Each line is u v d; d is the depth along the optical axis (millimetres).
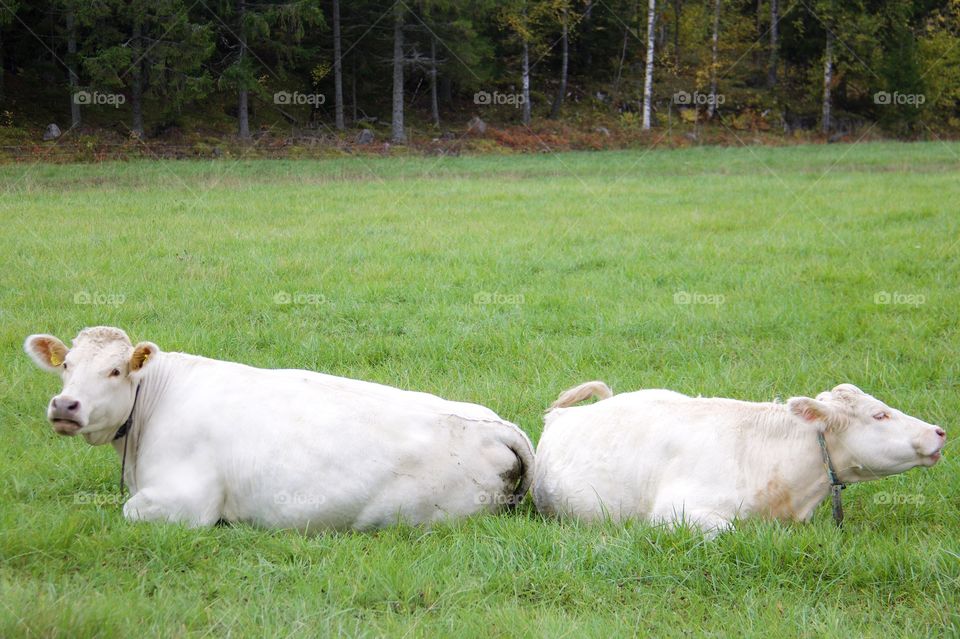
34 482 6168
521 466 6016
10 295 11523
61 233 15992
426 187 25422
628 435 5895
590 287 12977
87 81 39094
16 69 40438
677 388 8648
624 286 13031
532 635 4418
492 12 46688
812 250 15539
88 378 5488
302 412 5645
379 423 5645
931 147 44031
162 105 40312
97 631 4199
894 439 5484
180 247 15062
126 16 34750
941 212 19562
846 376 8945
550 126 47062
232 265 13773
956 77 52781
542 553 5312
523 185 26328
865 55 51750
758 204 21609
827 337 10445
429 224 18219
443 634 4441
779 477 5645
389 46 44344
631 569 5113
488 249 15539
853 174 29734
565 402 7016
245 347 9805
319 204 21094
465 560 5219
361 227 17719
